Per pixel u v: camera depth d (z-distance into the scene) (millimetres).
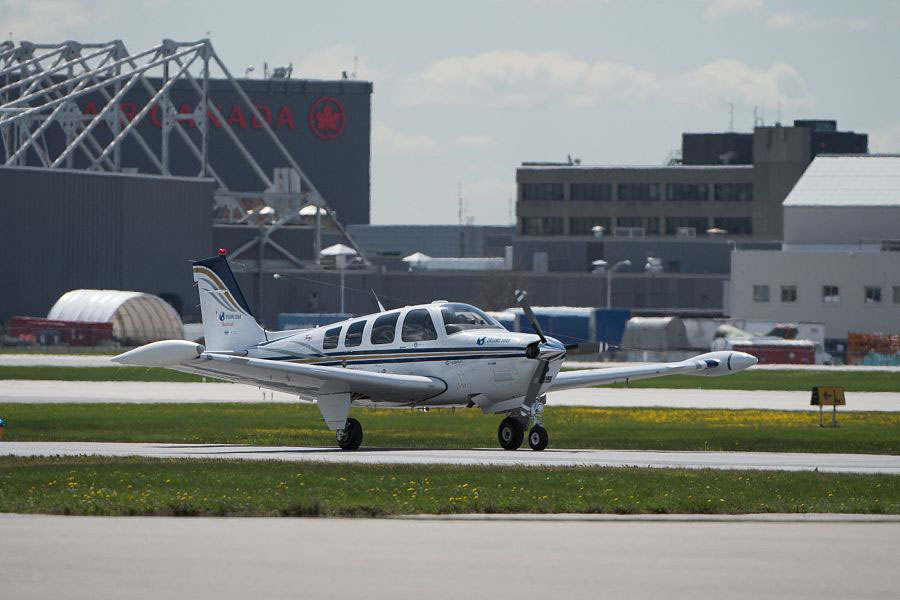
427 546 60312
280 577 52938
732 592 50719
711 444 133375
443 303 125750
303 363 129875
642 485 85500
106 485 84312
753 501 77562
